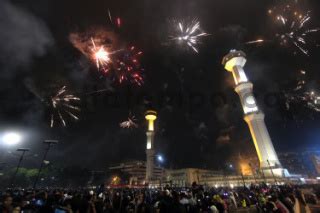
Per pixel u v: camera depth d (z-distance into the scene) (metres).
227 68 90.00
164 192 12.70
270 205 12.87
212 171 108.44
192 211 10.85
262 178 64.25
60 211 9.88
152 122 114.44
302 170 80.12
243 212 18.73
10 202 10.44
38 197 12.87
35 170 100.75
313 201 12.95
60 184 109.75
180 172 105.50
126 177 123.62
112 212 12.77
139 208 11.75
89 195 13.01
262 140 70.69
